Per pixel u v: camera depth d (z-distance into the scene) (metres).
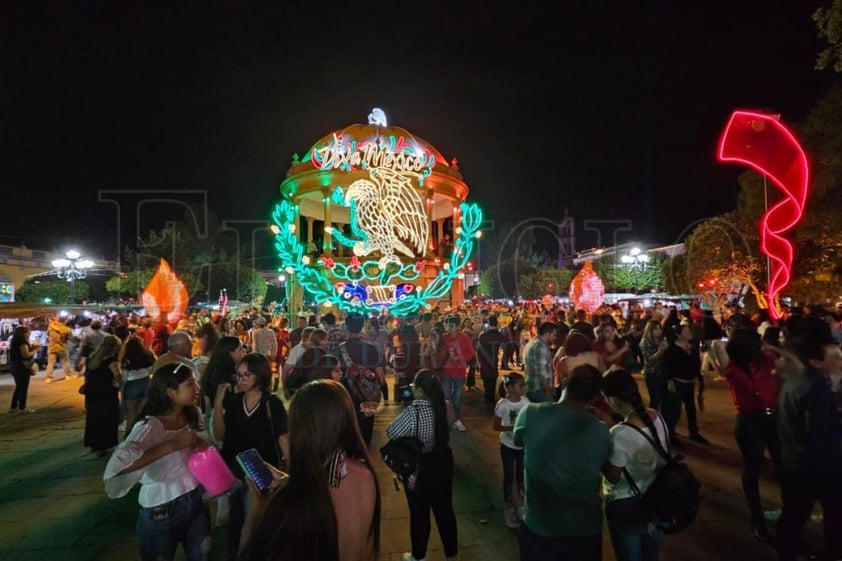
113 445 7.21
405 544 4.52
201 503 3.12
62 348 14.84
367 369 5.87
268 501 1.86
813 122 13.27
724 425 8.34
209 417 4.67
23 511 5.29
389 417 9.30
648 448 2.90
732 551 4.26
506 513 4.84
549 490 2.70
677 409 7.28
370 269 18.78
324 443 1.89
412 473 3.74
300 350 6.30
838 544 3.48
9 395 12.20
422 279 19.97
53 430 8.76
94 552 4.40
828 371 3.53
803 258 17.12
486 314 16.42
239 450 3.69
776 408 4.46
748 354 4.65
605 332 7.63
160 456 2.93
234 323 12.79
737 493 5.46
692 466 6.36
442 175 20.64
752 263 21.03
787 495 3.63
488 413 9.76
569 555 2.64
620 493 2.99
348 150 18.59
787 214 11.86
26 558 4.30
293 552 1.69
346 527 1.88
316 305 21.45
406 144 20.28
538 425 2.84
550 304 21.86
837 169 13.21
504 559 4.23
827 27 10.72
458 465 6.65
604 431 2.77
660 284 41.78
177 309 14.95
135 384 7.31
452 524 3.98
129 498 5.64
